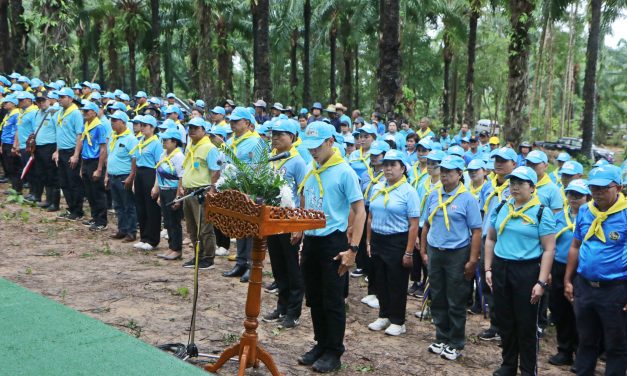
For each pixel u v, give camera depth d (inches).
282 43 1326.3
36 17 637.9
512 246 191.0
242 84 1859.0
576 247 197.9
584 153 896.9
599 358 243.1
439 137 784.9
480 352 230.7
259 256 154.1
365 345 222.5
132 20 1169.4
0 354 110.7
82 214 399.9
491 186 280.8
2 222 366.6
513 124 581.0
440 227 216.1
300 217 149.9
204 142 289.9
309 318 243.3
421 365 207.3
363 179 332.2
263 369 181.6
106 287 254.1
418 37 1469.0
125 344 121.0
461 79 1705.2
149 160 329.4
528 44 572.1
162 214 343.3
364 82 1772.9
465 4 1173.7
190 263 301.3
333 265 183.5
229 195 147.6
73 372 105.3
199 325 217.0
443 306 220.4
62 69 639.1
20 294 148.6
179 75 1844.2
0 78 577.9
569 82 1802.4
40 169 412.5
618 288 179.6
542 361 237.6
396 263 233.1
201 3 1040.2
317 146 181.9
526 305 189.6
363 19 1205.7
